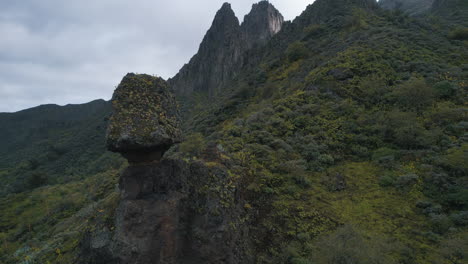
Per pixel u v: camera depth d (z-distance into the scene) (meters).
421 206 15.12
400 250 12.05
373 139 22.02
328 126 24.16
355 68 31.41
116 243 7.54
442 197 15.42
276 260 11.70
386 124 22.66
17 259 16.75
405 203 15.60
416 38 41.22
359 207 15.59
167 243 7.91
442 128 21.36
